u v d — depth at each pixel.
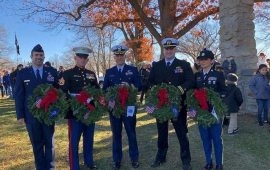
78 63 4.18
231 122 5.95
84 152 4.40
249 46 8.38
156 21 16.16
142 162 4.61
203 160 4.61
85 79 4.18
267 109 6.82
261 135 5.85
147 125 7.30
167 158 4.73
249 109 7.98
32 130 3.81
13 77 12.35
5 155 5.17
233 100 5.85
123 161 4.68
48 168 3.96
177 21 15.68
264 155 4.74
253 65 8.40
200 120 3.86
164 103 3.85
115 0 15.89
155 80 4.30
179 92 3.90
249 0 8.42
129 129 4.34
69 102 3.90
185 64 4.14
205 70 4.20
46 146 3.94
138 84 4.44
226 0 8.53
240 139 5.65
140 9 14.48
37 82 3.87
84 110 3.90
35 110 3.64
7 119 8.89
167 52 4.14
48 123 3.69
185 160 4.16
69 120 4.11
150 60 26.78
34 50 3.87
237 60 8.27
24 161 4.83
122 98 4.08
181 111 4.11
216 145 4.03
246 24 8.38
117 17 16.44
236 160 4.55
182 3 15.66
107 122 7.86
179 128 4.13
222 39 8.77
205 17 15.00
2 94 18.05
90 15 17.05
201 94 3.84
